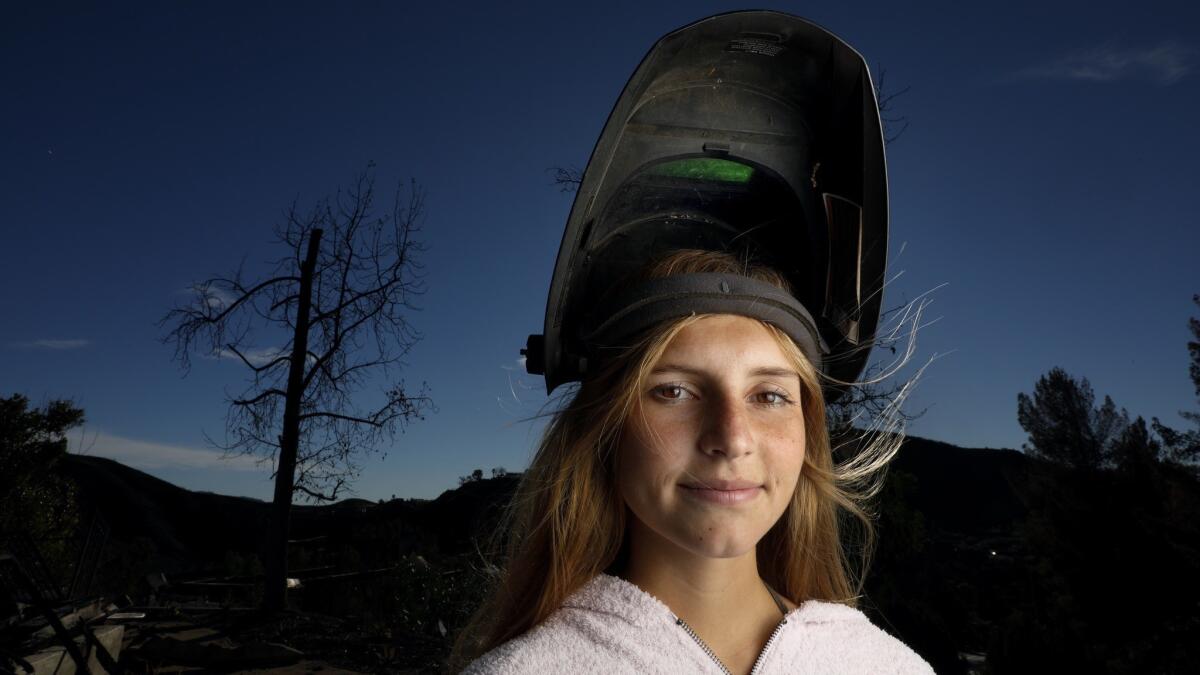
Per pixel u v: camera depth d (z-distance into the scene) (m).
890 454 1.49
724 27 1.16
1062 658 13.77
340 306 15.02
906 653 1.30
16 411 15.34
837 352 1.35
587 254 1.27
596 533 1.28
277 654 9.48
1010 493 35.62
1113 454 18.48
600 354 1.22
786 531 1.49
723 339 1.13
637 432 1.12
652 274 1.23
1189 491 16.88
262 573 17.78
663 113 1.22
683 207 1.30
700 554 1.09
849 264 1.27
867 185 1.23
